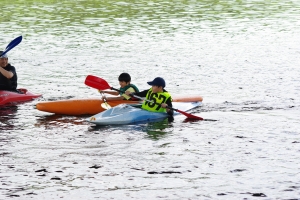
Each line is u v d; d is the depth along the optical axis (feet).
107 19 261.24
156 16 270.46
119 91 121.29
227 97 135.03
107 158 93.04
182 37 219.61
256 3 323.16
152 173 86.38
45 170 87.56
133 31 231.50
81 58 182.29
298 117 117.39
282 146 98.99
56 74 161.07
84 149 97.60
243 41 212.84
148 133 107.04
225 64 174.19
